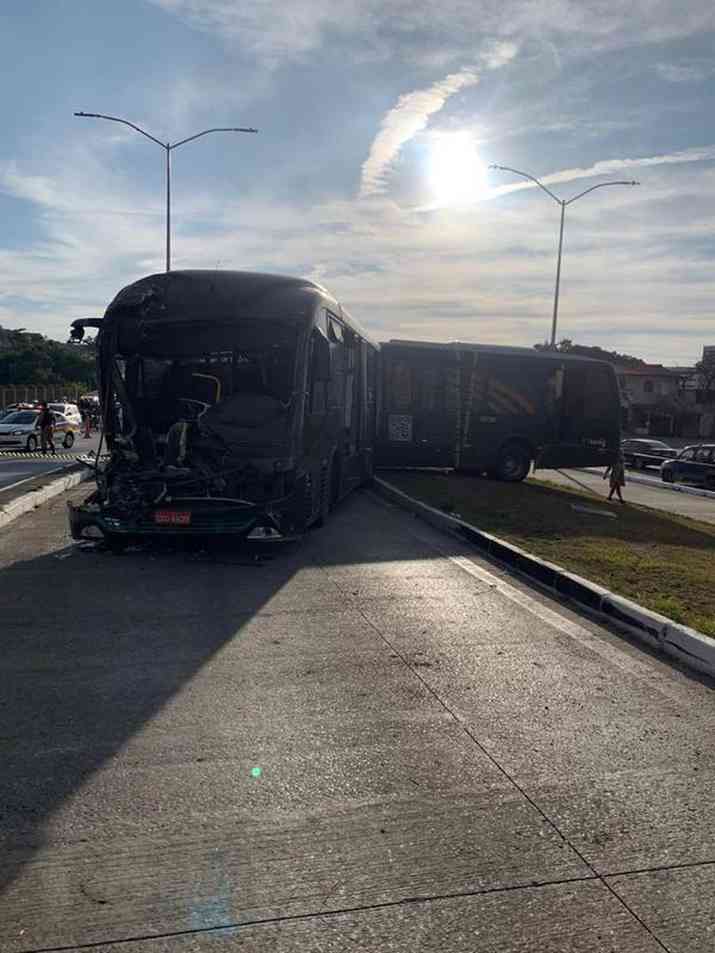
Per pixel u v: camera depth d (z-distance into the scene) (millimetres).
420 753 4602
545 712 5219
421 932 3090
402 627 7078
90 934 3055
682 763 4523
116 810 3943
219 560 9742
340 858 3568
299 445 10078
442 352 21844
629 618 7035
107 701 5316
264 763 4457
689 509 21188
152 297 10312
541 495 18656
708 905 3275
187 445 10000
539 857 3594
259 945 3008
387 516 13945
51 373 80250
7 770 4348
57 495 16188
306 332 10227
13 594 8062
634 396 84188
